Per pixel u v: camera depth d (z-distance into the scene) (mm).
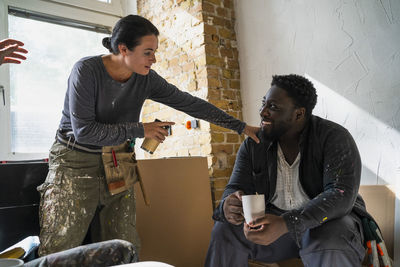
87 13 3365
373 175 1980
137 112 1585
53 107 3156
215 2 2750
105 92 1408
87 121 1329
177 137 2895
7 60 1485
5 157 2855
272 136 1558
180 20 2875
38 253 1368
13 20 3002
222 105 2676
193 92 2742
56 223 1376
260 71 2652
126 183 1544
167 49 3020
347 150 1363
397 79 1874
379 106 1955
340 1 2137
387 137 1920
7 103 2891
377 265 1324
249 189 1629
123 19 1350
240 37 2812
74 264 898
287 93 1509
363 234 1378
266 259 1497
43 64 3129
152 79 1579
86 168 1445
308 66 2316
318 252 1209
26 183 1749
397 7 1876
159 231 2156
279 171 1579
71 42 3307
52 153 1451
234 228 1464
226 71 2738
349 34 2092
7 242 1684
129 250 944
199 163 2459
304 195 1507
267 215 1234
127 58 1358
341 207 1241
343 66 2123
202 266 2297
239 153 1721
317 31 2268
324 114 2227
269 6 2580
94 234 1694
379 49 1952
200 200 2396
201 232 2346
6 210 1691
